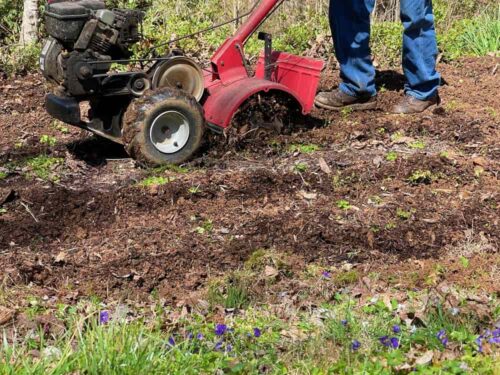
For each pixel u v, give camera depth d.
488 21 8.97
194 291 5.01
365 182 5.95
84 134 6.62
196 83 6.16
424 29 6.83
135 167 6.12
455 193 5.84
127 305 4.85
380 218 5.57
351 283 5.05
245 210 5.64
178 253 5.25
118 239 5.37
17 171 6.09
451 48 8.60
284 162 6.15
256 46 8.42
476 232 5.47
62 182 5.96
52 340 4.50
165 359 4.30
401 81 7.64
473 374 4.29
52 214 5.59
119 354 4.26
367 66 6.88
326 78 7.70
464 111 7.02
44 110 7.15
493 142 6.51
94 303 4.82
